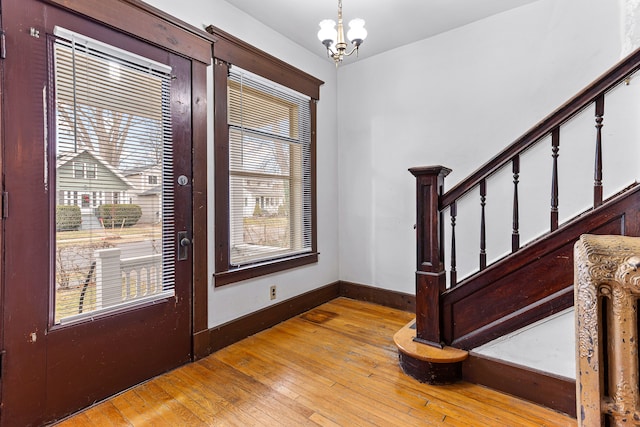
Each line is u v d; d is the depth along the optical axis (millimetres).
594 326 506
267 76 2738
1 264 1449
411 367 1954
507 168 2600
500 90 2643
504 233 2639
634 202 1398
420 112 3064
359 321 2904
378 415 1615
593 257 516
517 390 1724
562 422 1534
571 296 1541
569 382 1569
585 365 515
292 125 3062
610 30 2211
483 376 1829
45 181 1562
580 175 2328
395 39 3023
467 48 2789
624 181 2176
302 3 2459
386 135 3289
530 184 2518
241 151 2559
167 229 2045
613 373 491
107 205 1771
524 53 2529
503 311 1759
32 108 1520
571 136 2355
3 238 1452
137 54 1868
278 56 2881
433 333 1970
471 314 1872
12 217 1473
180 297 2119
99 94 1723
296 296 3082
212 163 2334
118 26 1775
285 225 2986
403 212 3201
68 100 1620
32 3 1505
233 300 2482
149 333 1958
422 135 3057
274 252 2869
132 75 1853
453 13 2619
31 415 1523
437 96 2957
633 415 471
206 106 2270
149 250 1957
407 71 3131
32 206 1527
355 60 3465
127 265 1858
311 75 3199
